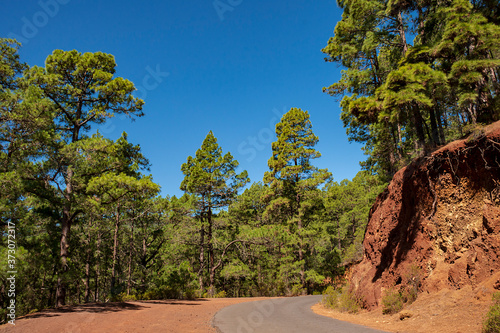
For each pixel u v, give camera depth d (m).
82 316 11.77
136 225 30.19
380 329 9.50
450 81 13.14
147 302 19.64
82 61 18.52
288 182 38.12
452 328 8.12
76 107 19.84
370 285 14.69
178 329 10.13
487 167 10.65
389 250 14.62
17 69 18.86
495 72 15.57
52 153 15.55
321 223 42.16
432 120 15.68
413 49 14.80
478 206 10.98
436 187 12.70
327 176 36.22
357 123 24.12
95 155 17.36
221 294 32.19
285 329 9.74
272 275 42.03
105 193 17.89
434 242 12.22
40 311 13.34
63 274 15.33
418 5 16.03
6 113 13.12
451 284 10.53
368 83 22.38
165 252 35.28
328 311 15.60
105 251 30.08
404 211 14.44
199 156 37.06
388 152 24.17
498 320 6.79
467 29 12.32
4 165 14.16
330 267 39.41
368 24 18.05
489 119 12.83
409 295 11.67
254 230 35.59
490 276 9.34
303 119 38.88
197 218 36.28
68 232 16.81
